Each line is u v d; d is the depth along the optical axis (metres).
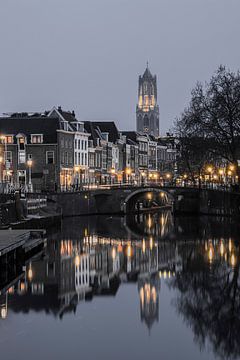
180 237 61.66
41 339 24.66
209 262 43.22
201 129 79.44
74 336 25.14
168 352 23.52
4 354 23.06
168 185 100.56
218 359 22.80
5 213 59.59
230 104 76.06
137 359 22.72
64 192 89.88
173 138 99.12
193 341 24.66
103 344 24.20
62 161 101.88
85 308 29.66
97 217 94.12
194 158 90.50
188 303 30.59
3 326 26.41
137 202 111.44
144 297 32.06
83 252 50.00
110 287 34.59
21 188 79.81
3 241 40.28
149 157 156.50
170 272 39.34
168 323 27.14
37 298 31.61
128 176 135.38
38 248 50.19
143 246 54.19
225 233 64.25
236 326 26.66
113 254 48.66
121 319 27.62
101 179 121.06
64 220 86.25
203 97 87.94
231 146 77.19
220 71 94.88
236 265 41.66
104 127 133.75
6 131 101.06
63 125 103.56
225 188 89.75
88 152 114.62
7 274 37.41
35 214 73.94
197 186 98.31
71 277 37.78
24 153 100.19
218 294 32.62
